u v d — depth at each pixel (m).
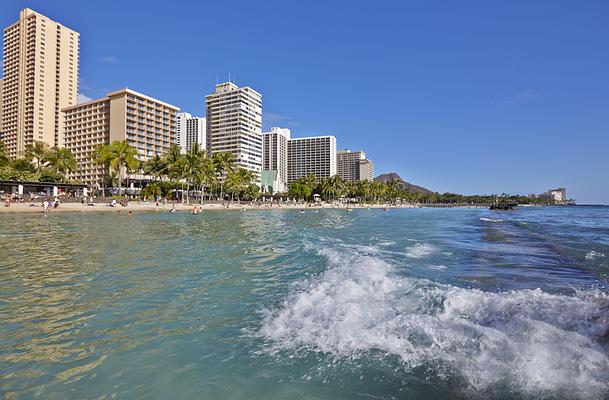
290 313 5.79
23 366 4.07
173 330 5.14
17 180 62.34
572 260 11.04
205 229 23.17
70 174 129.62
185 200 82.06
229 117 161.38
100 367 4.05
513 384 3.47
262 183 167.25
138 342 4.73
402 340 4.54
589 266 9.98
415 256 11.89
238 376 3.82
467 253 12.64
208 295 6.99
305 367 3.99
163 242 15.60
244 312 5.92
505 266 9.91
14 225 23.38
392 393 3.44
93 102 123.69
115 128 117.94
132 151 73.31
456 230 24.34
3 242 14.91
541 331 4.57
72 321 5.52
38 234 18.11
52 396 3.47
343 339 4.66
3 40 138.12
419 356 4.12
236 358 4.24
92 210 43.22
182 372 3.93
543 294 6.53
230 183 93.12
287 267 9.94
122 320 5.57
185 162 73.38
